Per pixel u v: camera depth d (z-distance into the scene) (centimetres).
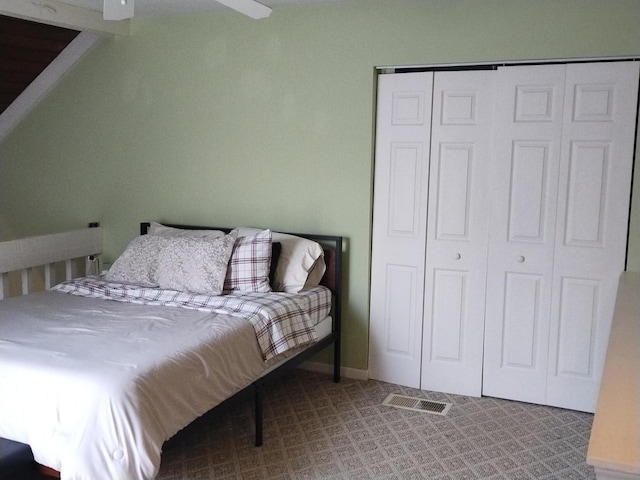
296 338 326
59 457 217
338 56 378
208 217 427
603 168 334
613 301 340
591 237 340
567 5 329
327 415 345
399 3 361
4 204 491
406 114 372
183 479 276
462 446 310
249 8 264
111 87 441
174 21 417
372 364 398
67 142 462
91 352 250
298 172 398
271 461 293
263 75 398
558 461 295
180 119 425
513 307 360
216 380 268
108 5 235
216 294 342
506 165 353
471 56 350
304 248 376
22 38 414
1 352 249
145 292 343
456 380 378
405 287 384
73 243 432
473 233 364
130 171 446
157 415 229
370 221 386
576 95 335
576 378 352
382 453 302
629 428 143
